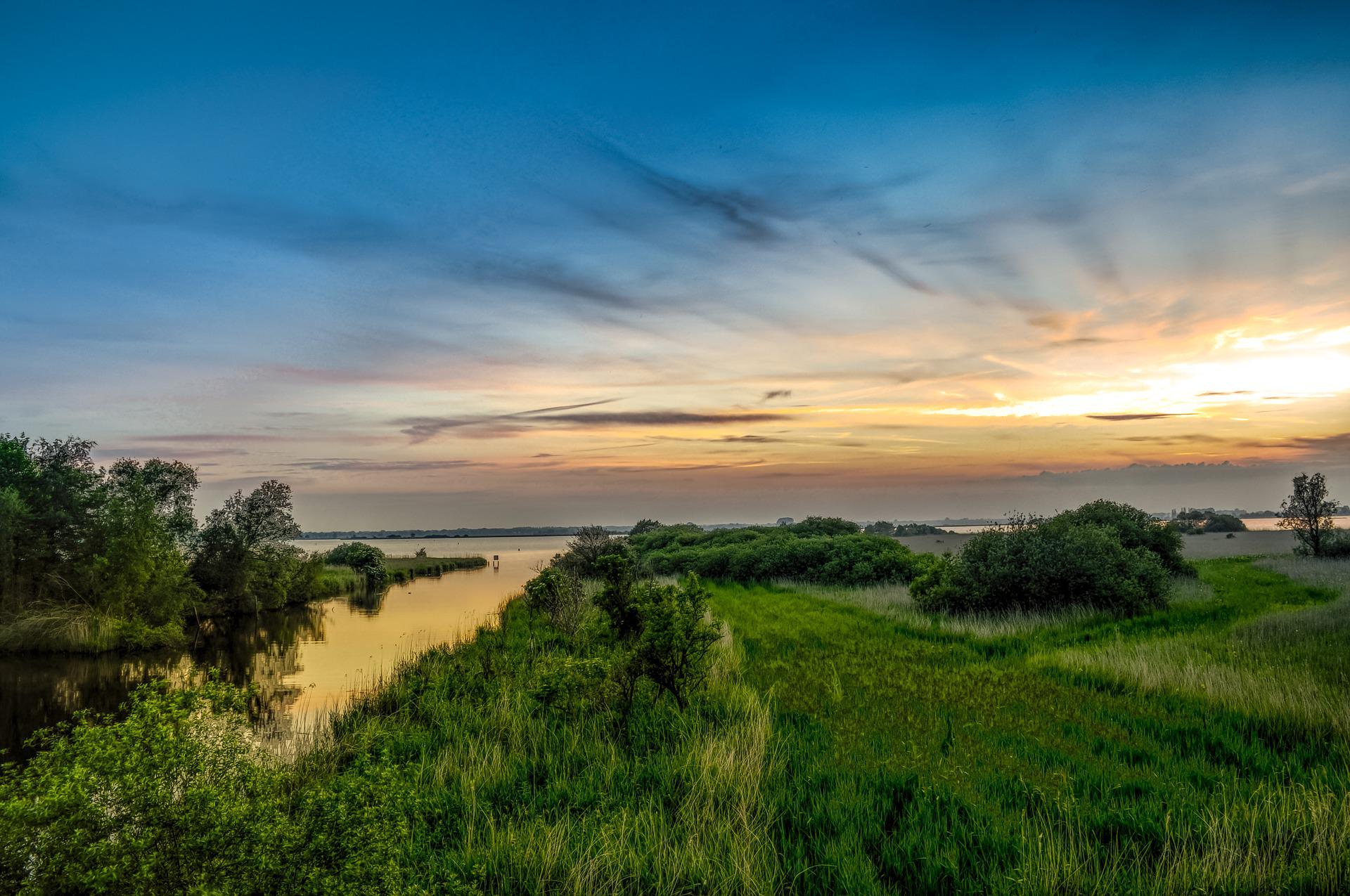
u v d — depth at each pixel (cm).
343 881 431
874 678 1307
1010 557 2141
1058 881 577
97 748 420
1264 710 1010
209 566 3547
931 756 884
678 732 973
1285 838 641
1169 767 831
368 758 828
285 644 2627
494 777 848
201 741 458
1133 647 1486
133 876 379
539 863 622
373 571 5244
